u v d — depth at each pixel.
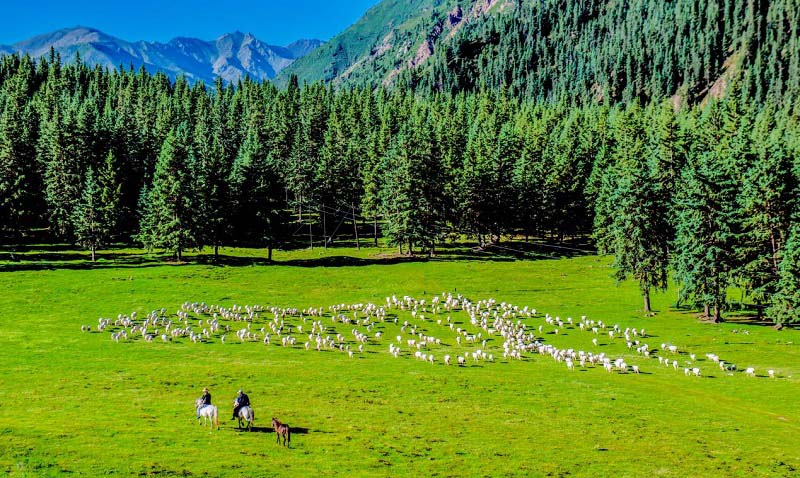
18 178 118.38
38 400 40.25
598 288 98.25
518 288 97.75
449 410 41.78
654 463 33.44
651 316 79.38
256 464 30.91
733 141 119.38
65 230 119.31
